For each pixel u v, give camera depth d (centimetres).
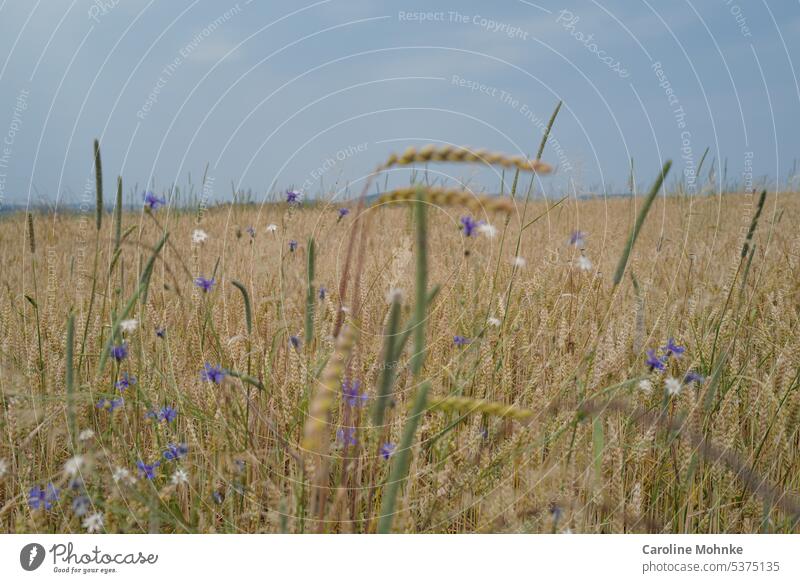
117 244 264
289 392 249
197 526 230
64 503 233
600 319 322
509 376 261
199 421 259
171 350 297
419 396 118
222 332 292
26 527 222
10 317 327
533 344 293
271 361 256
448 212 329
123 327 276
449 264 380
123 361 290
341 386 191
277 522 214
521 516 215
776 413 262
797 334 317
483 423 251
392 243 369
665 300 351
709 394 258
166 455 240
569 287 374
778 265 449
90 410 270
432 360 271
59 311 342
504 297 338
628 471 257
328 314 272
